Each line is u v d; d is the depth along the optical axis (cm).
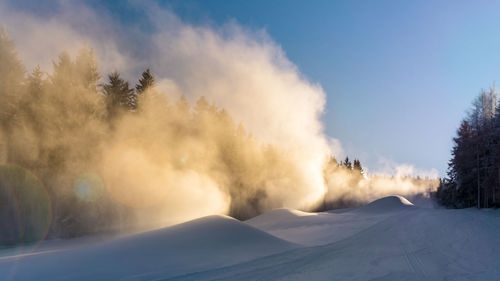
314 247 1332
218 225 1404
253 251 1177
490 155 4100
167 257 998
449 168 4900
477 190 4266
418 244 1245
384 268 849
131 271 841
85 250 1074
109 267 870
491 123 4312
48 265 880
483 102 4438
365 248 1208
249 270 857
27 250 1775
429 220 2178
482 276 739
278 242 1383
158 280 758
